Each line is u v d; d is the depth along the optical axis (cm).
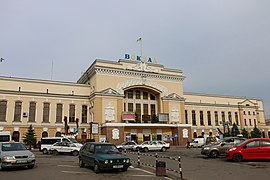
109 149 1418
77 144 2689
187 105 5475
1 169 1380
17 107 4003
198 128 5453
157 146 3259
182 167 1518
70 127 4266
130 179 1101
